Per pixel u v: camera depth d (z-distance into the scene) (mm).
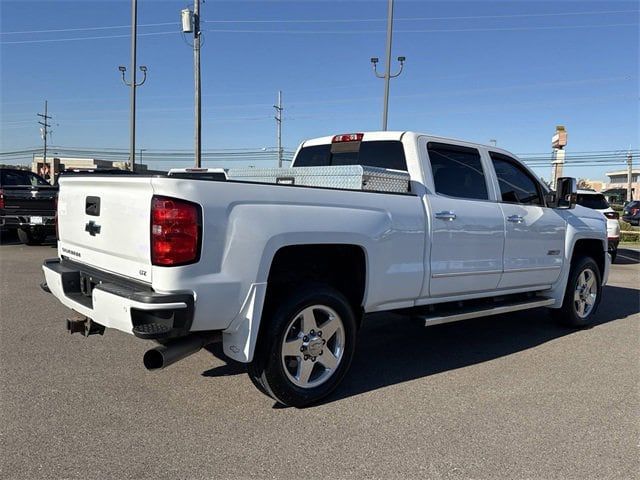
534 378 4812
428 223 4770
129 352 5160
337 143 5766
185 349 3525
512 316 7453
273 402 4105
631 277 11805
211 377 4586
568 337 6297
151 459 3205
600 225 7039
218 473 3072
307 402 4008
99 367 4746
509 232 5582
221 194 3498
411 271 4641
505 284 5668
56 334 5699
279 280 4086
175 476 3025
